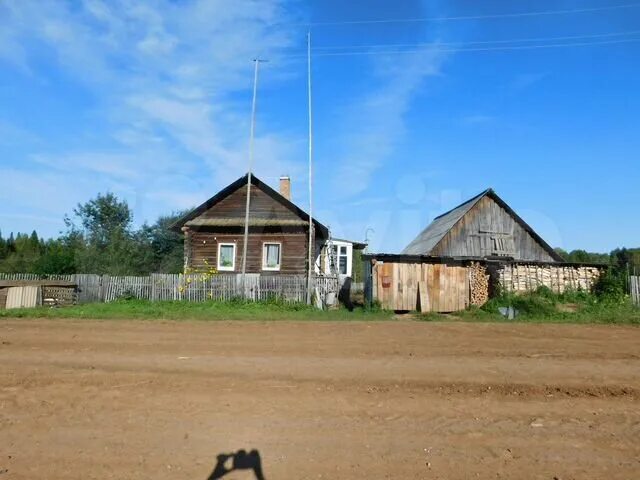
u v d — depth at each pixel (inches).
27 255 1765.5
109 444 219.8
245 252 942.4
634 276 842.2
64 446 218.1
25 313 687.1
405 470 195.9
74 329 546.3
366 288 844.6
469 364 365.4
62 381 315.9
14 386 305.1
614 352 420.5
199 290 891.4
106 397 283.1
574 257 1657.2
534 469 197.5
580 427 241.1
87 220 1722.4
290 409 262.8
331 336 499.5
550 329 561.0
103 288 952.9
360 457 206.8
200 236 1098.1
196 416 252.5
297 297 855.1
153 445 218.4
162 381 315.3
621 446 219.8
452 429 237.3
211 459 205.0
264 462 202.1
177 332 523.8
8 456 208.5
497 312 741.3
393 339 480.7
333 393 289.9
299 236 1080.8
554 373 339.0
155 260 1633.9
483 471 195.5
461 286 802.2
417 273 786.2
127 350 419.8
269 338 485.1
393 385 306.7
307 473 193.0
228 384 308.2
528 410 264.2
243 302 842.8
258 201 1111.0
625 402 278.7
